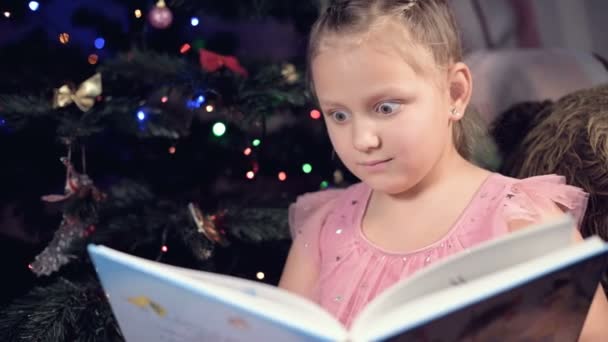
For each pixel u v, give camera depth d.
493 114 1.33
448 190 0.92
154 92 1.20
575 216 0.92
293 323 0.60
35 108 1.08
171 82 1.13
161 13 1.12
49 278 1.24
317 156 1.40
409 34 0.85
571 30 1.54
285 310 0.64
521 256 0.69
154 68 1.11
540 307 0.68
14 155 1.28
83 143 1.16
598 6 1.51
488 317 0.64
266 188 1.44
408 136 0.85
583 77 1.32
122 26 1.23
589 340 0.84
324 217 1.05
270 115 1.18
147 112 1.11
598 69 1.34
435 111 0.87
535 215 0.87
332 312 0.92
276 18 1.30
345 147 0.88
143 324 0.75
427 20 0.88
